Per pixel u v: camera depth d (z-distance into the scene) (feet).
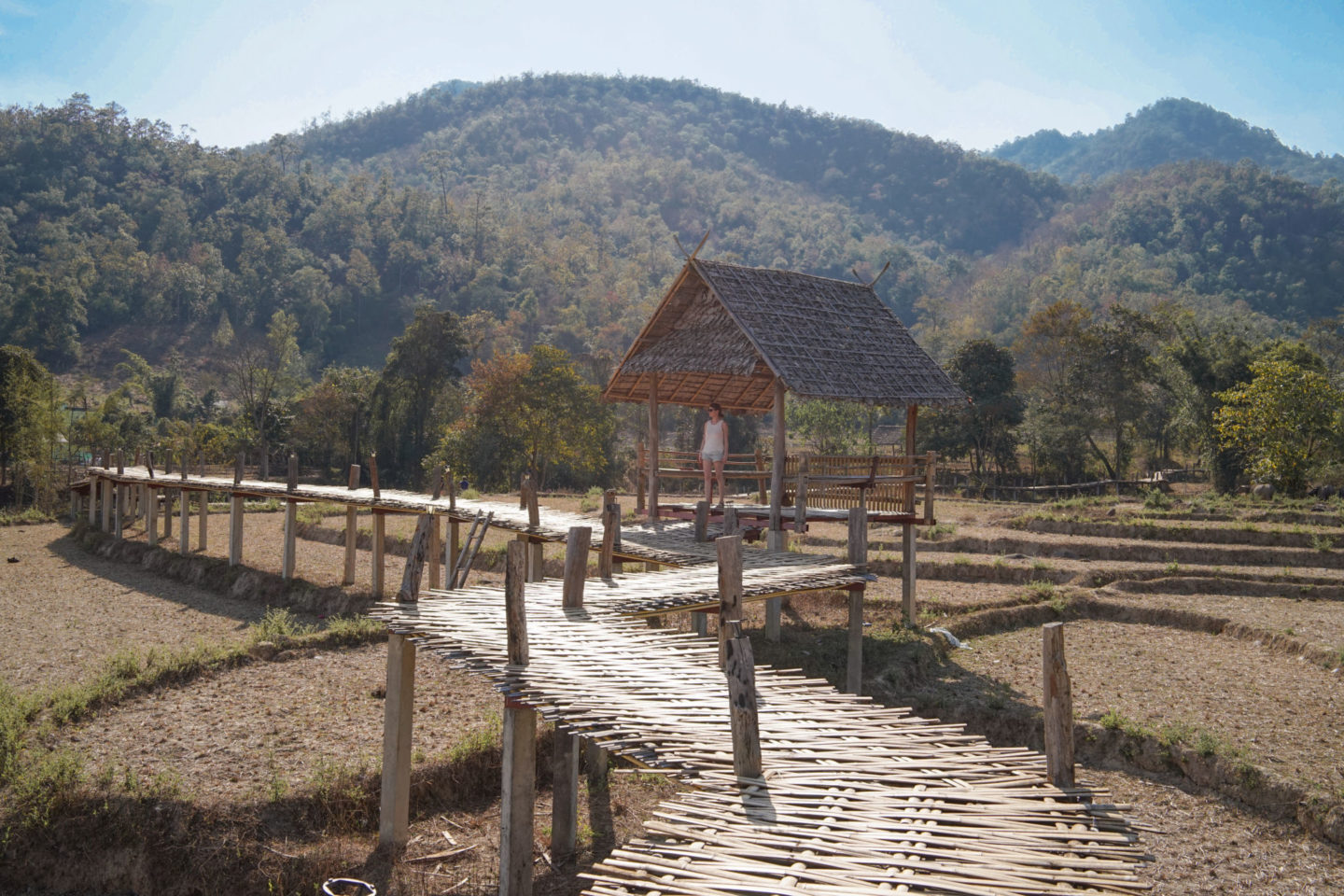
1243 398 115.85
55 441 154.10
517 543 25.61
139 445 192.54
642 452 65.77
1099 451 177.88
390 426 217.56
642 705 22.81
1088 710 44.65
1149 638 60.90
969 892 14.65
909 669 50.14
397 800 30.68
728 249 601.62
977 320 447.01
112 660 48.62
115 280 395.75
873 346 59.88
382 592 65.67
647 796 36.42
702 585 37.83
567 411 189.37
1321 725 42.34
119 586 77.25
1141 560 80.79
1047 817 17.66
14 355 160.45
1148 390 201.46
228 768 34.71
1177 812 35.83
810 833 16.83
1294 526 86.22
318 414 220.64
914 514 59.21
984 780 19.69
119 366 340.39
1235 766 37.22
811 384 52.26
